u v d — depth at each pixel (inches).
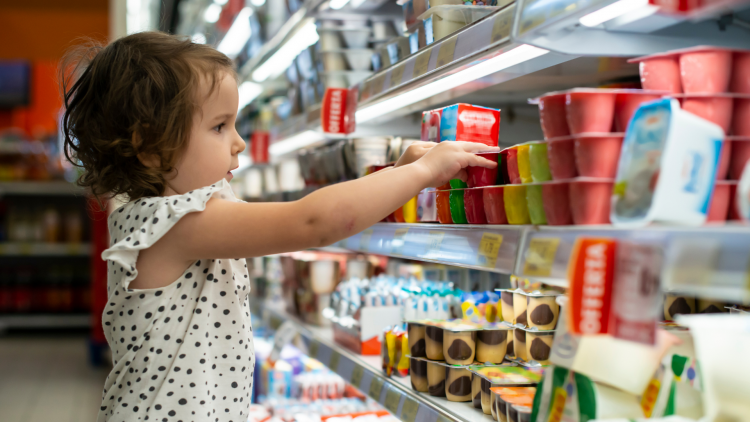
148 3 154.1
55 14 306.3
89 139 47.5
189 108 45.6
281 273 115.9
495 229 40.7
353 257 97.1
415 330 58.6
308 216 42.9
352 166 71.4
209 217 44.1
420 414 53.0
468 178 47.6
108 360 201.0
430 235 49.4
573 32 38.1
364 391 63.9
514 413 43.6
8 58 311.3
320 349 80.7
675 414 35.8
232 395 47.7
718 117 32.5
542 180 38.1
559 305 53.3
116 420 45.6
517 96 66.4
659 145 28.8
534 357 53.2
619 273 29.5
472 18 53.9
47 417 144.5
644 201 28.8
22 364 199.9
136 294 44.9
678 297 45.6
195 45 48.6
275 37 103.2
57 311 251.9
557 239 33.4
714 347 28.9
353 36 83.5
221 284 47.8
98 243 195.2
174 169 46.8
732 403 28.2
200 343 45.9
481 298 64.7
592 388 34.4
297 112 99.6
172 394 45.2
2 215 261.6
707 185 29.0
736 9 38.5
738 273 23.9
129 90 45.2
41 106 317.4
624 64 47.6
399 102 65.4
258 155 115.0
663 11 33.2
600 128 34.5
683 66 34.4
